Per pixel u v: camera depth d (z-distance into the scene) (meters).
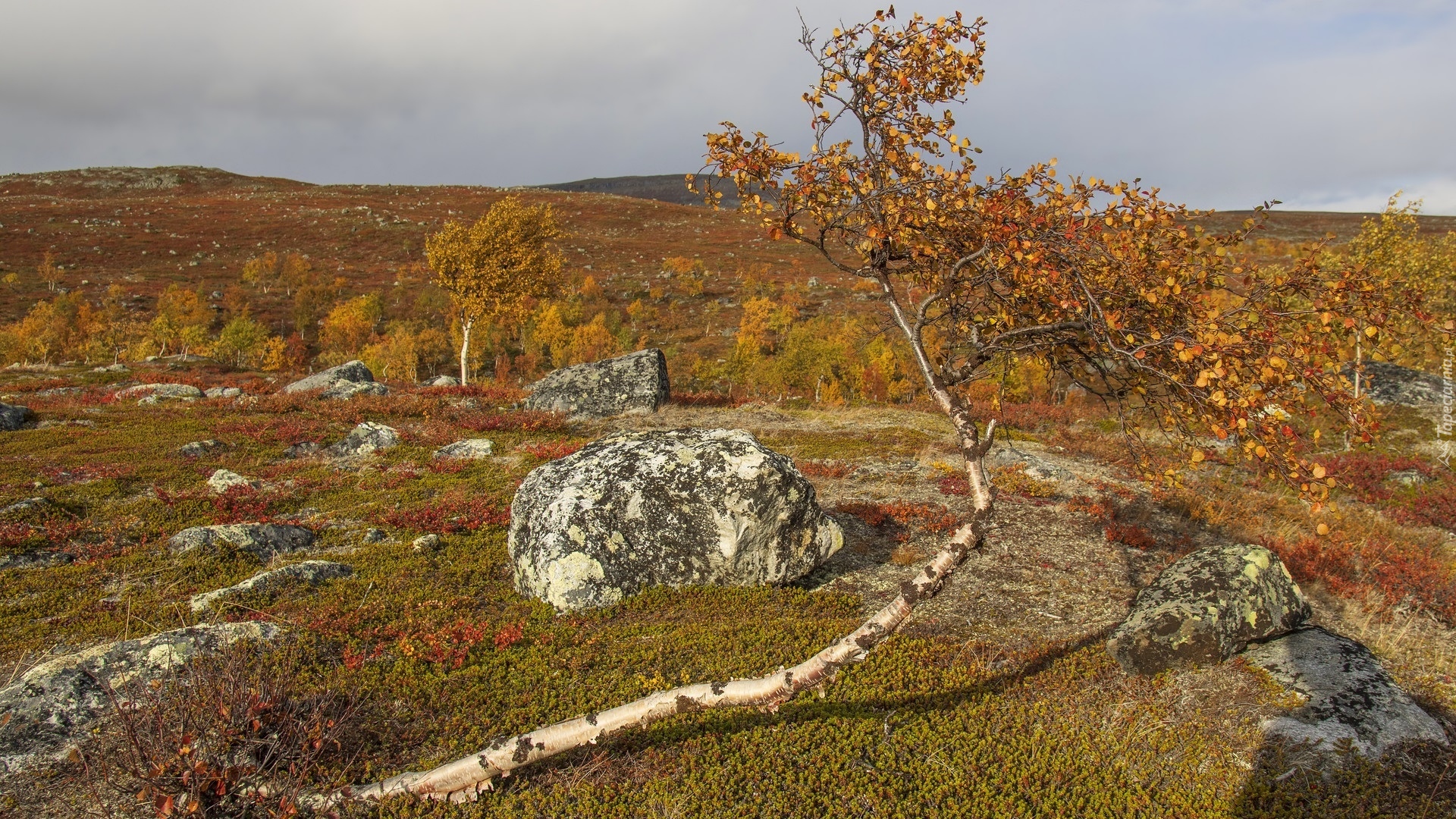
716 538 11.55
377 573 11.78
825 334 79.56
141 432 20.30
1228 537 15.26
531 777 7.13
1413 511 19.64
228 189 183.75
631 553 11.47
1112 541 14.41
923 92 6.23
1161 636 9.36
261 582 10.75
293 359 70.94
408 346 69.62
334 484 16.67
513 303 41.28
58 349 64.31
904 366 60.59
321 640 9.34
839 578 12.57
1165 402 5.95
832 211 6.62
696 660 9.34
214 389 28.97
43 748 7.05
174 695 6.93
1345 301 4.81
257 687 6.93
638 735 7.76
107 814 5.97
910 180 5.99
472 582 11.73
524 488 12.34
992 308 6.70
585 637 10.00
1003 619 10.99
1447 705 9.05
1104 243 5.50
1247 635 9.46
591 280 106.19
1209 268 5.46
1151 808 7.01
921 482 18.30
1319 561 13.39
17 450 18.00
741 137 6.45
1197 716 8.43
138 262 108.31
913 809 6.85
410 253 126.69
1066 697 8.80
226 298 91.69
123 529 13.05
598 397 26.89
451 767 6.79
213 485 15.86
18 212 125.06
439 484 17.02
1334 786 7.30
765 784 7.11
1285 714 8.26
